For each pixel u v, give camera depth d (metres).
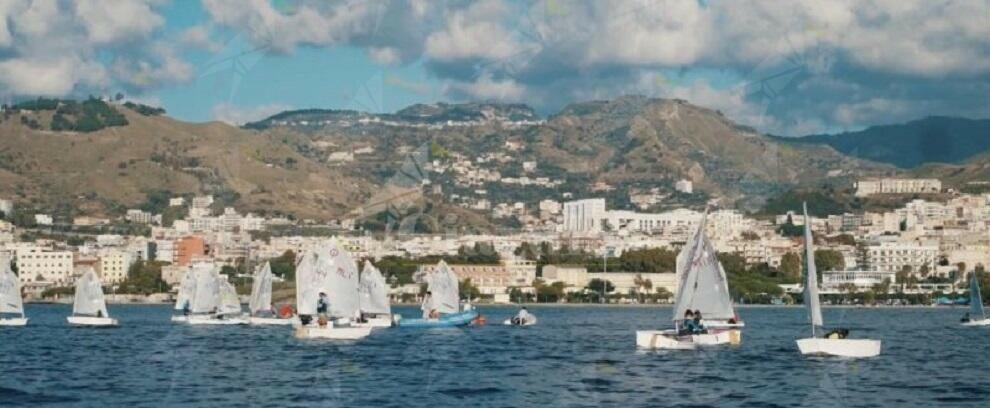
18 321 181.25
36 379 97.75
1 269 179.75
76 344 138.62
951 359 118.25
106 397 85.44
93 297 181.88
